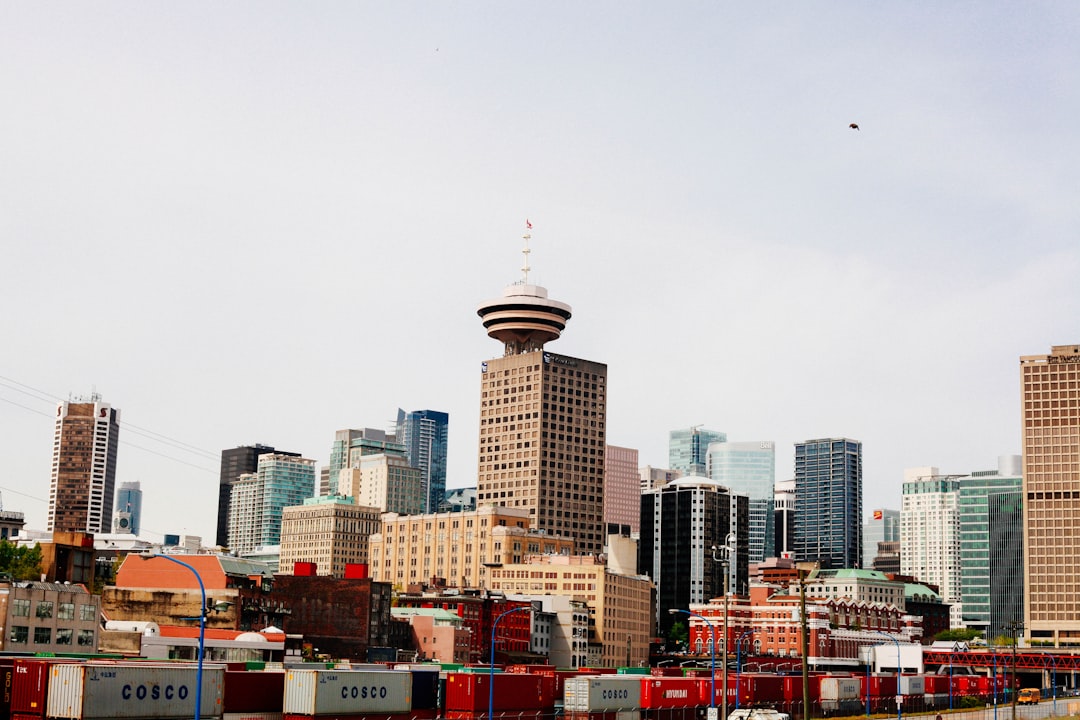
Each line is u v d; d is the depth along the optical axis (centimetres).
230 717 12875
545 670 19875
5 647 16800
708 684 18175
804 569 11606
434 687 14625
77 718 10825
